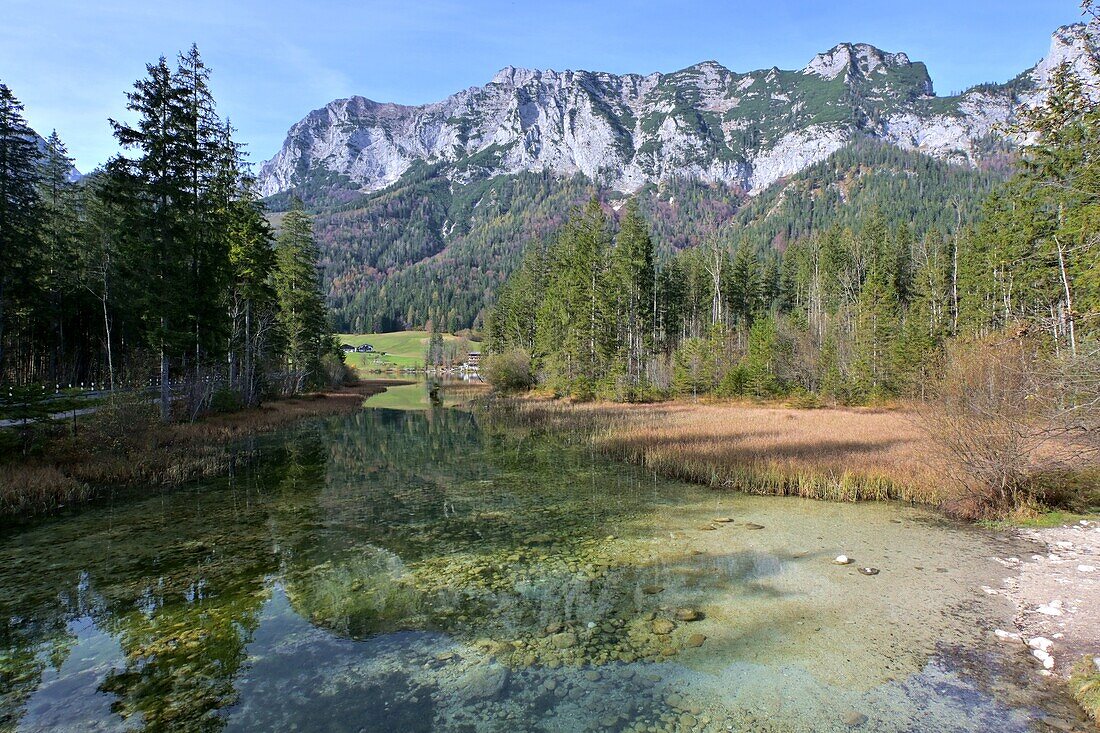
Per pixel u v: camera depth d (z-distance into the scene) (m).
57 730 5.11
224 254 25.02
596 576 8.84
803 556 9.73
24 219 26.59
